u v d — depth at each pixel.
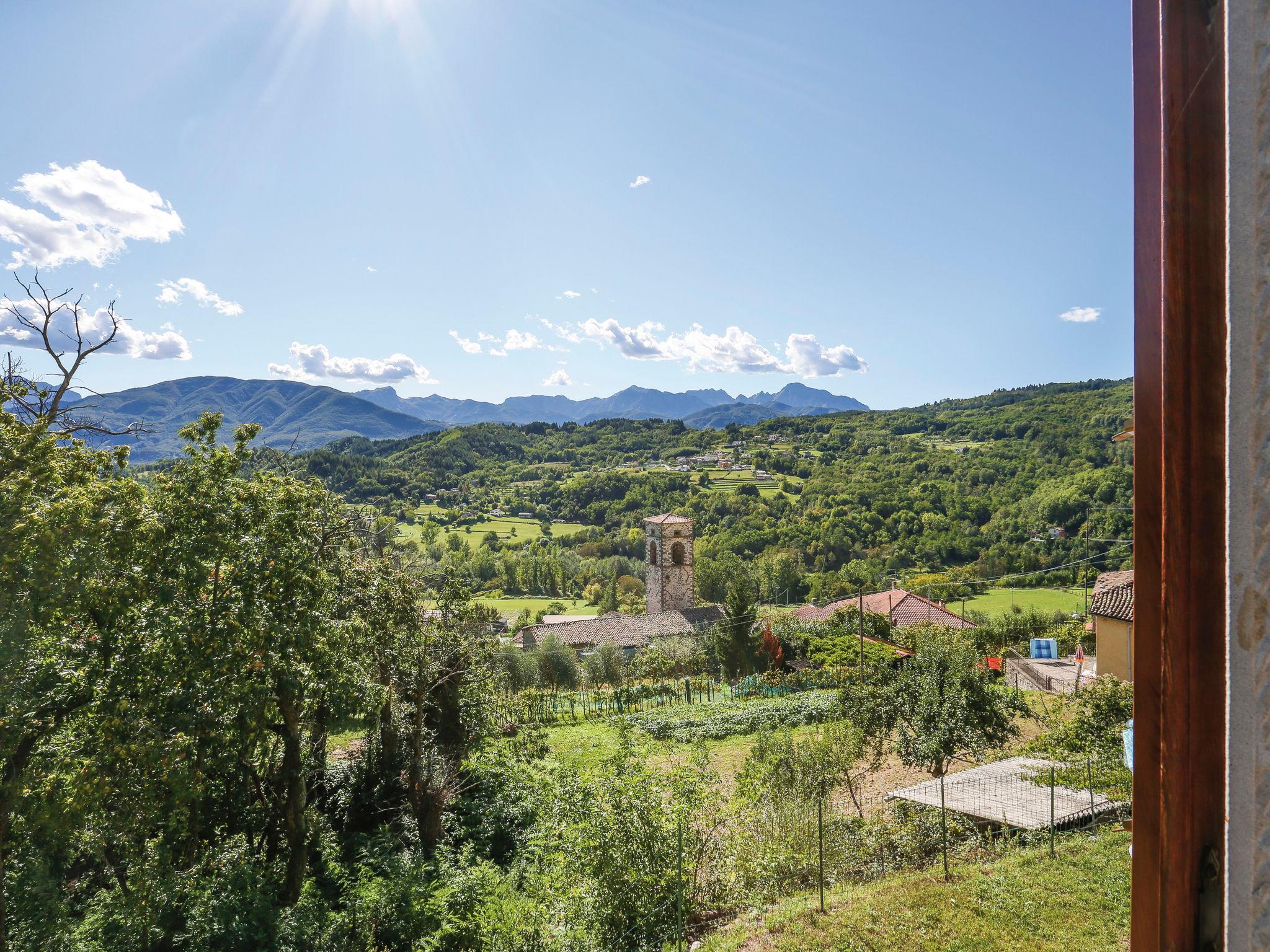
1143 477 1.00
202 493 14.37
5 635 11.16
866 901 11.71
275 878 15.97
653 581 58.66
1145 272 1.01
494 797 22.09
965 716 18.06
